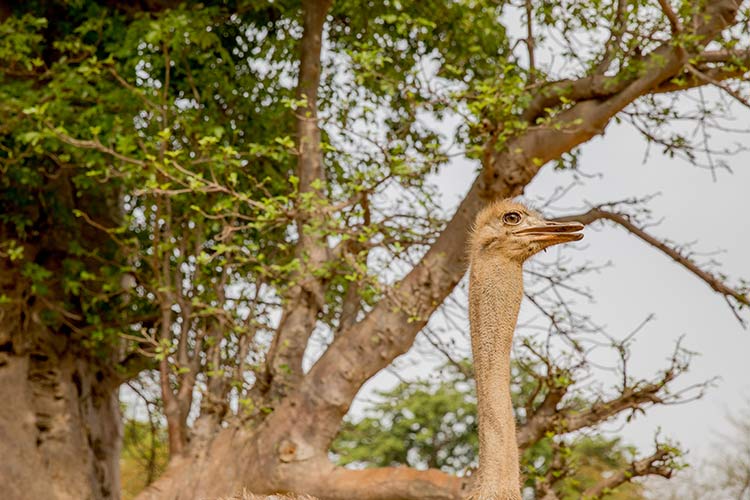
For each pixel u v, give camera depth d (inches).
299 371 637.9
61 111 637.3
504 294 319.0
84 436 717.3
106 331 651.5
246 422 624.4
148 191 585.3
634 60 591.5
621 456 954.1
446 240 613.3
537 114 622.8
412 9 711.7
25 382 703.1
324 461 601.3
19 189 711.7
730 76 604.1
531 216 324.8
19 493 679.7
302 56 677.9
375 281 595.5
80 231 735.1
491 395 311.0
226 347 689.0
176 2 746.2
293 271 648.4
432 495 557.3
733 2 600.1
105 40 694.5
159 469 836.0
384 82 610.5
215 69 697.6
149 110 647.8
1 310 698.8
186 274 711.1
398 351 616.1
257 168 707.4
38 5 737.0
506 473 304.3
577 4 623.8
